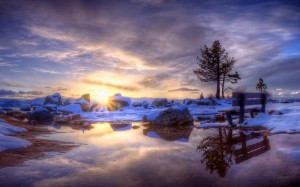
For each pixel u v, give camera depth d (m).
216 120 13.61
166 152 5.74
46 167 4.43
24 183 3.61
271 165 4.31
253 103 11.46
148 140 7.63
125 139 7.87
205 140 7.42
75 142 7.23
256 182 3.55
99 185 3.53
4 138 6.37
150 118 14.25
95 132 9.88
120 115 18.12
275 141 6.43
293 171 3.94
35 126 11.80
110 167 4.45
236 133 8.55
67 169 4.32
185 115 12.48
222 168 4.29
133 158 5.14
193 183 3.58
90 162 4.81
